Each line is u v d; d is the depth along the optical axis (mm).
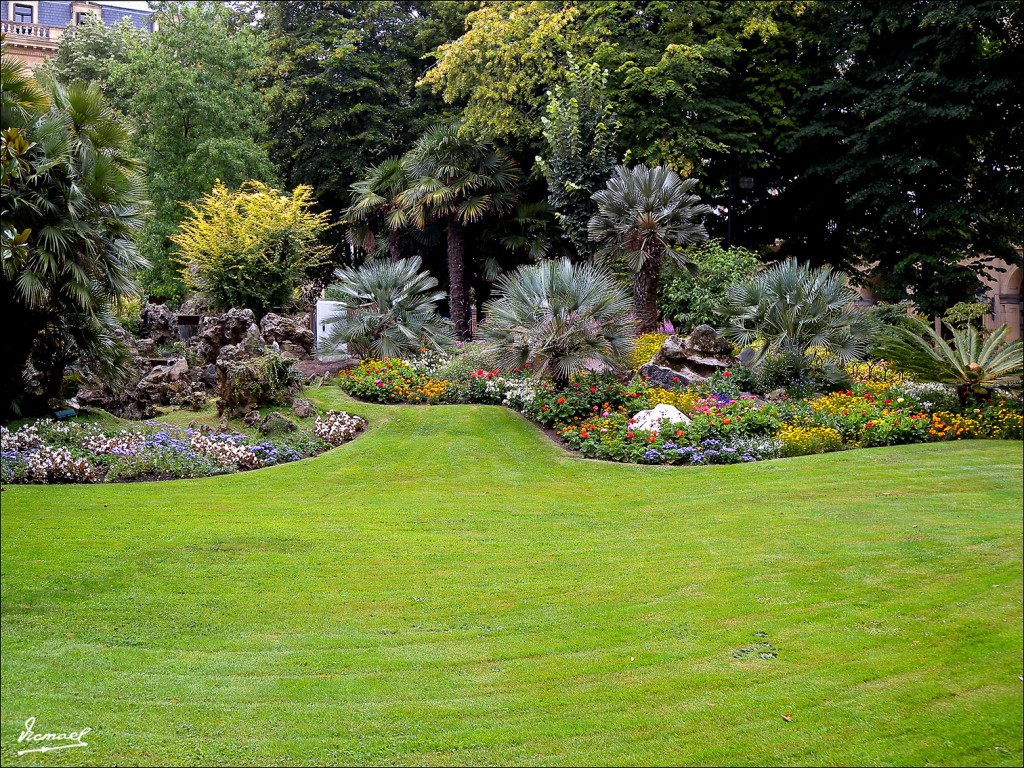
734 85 22453
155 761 3756
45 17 41031
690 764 3904
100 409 11797
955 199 19891
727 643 5074
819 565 6328
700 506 8078
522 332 12156
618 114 20516
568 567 6305
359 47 26594
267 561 6168
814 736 4137
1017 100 19203
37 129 9695
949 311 19000
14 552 5980
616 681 4613
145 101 22594
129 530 6637
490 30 20484
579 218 18625
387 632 5137
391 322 15602
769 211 24469
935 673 4734
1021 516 7504
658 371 13570
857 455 10078
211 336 14109
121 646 4785
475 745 3994
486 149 21438
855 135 20266
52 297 10406
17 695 4203
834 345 12891
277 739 3982
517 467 9969
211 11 24250
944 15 18156
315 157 25797
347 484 9102
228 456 9781
